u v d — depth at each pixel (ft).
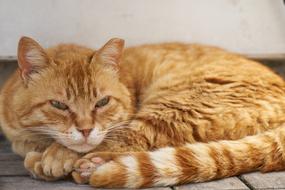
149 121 2.73
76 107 2.60
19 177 2.63
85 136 2.56
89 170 2.54
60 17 3.39
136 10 3.44
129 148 2.68
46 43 3.40
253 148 2.61
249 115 2.75
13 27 3.36
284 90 2.87
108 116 2.67
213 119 2.73
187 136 2.73
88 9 3.40
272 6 3.52
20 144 2.77
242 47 3.56
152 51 3.11
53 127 2.60
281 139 2.65
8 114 2.76
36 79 2.64
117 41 2.72
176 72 2.96
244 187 2.50
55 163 2.54
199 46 3.17
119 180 2.47
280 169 2.65
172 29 3.49
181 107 2.76
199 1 3.48
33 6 3.36
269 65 3.66
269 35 3.56
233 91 2.81
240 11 3.51
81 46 3.09
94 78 2.66
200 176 2.53
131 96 2.88
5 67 3.46
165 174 2.50
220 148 2.59
